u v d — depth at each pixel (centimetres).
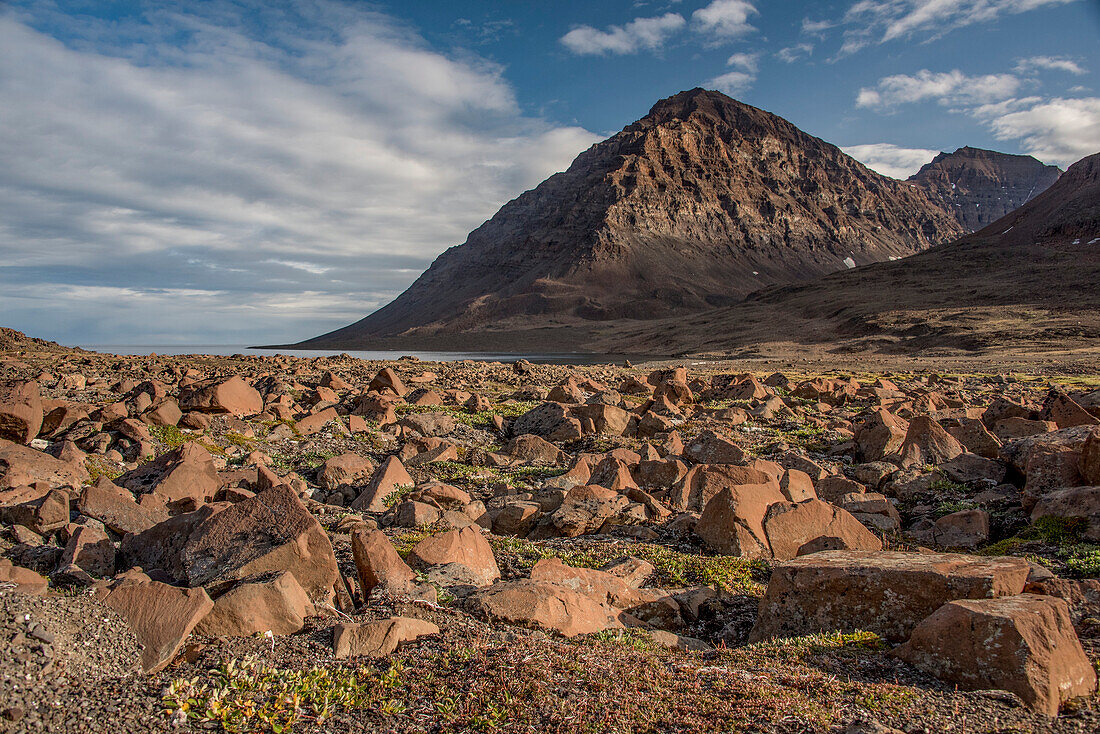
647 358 17825
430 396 3641
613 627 934
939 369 8800
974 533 1438
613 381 5341
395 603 930
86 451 2050
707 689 717
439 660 768
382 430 2834
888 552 1000
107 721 618
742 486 1437
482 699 686
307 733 631
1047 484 1513
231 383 2847
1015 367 8388
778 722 632
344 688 702
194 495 1558
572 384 3741
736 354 15700
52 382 3469
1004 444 2127
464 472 2202
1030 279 17300
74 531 1134
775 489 1496
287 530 1003
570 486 1923
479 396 3562
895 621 846
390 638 800
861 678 732
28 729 589
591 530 1574
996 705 655
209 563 987
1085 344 10938
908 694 679
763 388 4091
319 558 976
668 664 800
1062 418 2334
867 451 2347
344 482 1995
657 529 1541
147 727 621
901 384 5656
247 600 819
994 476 1844
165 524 1102
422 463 2316
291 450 2469
